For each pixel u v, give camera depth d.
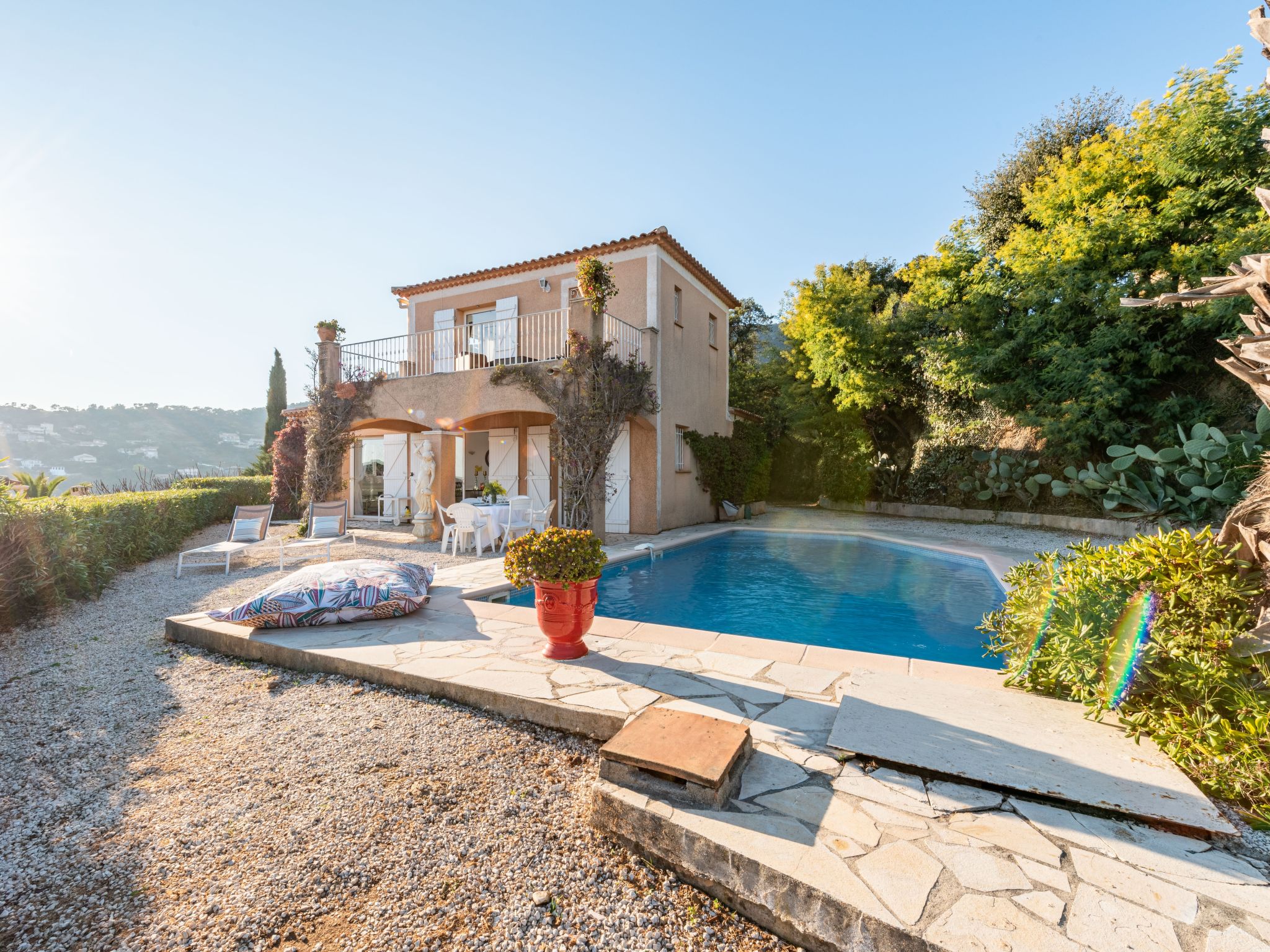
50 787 2.57
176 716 3.29
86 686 3.76
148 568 7.83
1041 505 12.39
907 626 5.54
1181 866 1.71
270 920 1.79
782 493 21.62
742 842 1.84
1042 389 11.82
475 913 1.81
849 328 14.75
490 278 13.80
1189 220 10.23
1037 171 13.54
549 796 2.44
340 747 2.87
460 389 10.95
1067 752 2.36
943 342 13.59
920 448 15.66
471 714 3.21
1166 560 2.73
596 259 9.73
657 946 1.69
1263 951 1.37
